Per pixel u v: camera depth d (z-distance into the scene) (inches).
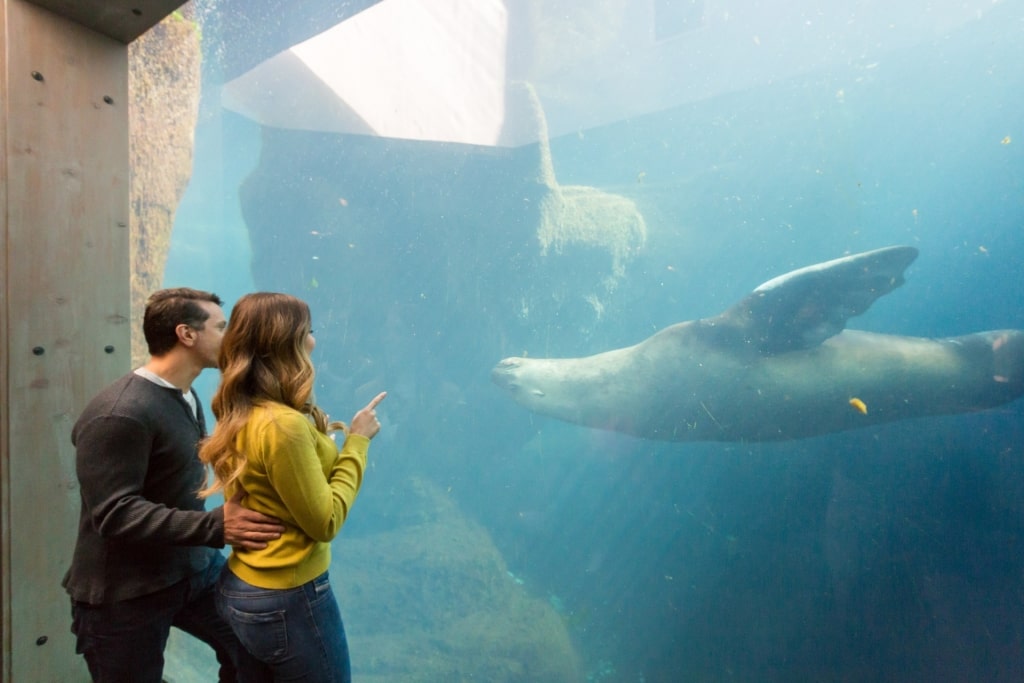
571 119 700.0
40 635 88.7
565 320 539.8
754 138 837.8
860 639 347.3
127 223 100.7
